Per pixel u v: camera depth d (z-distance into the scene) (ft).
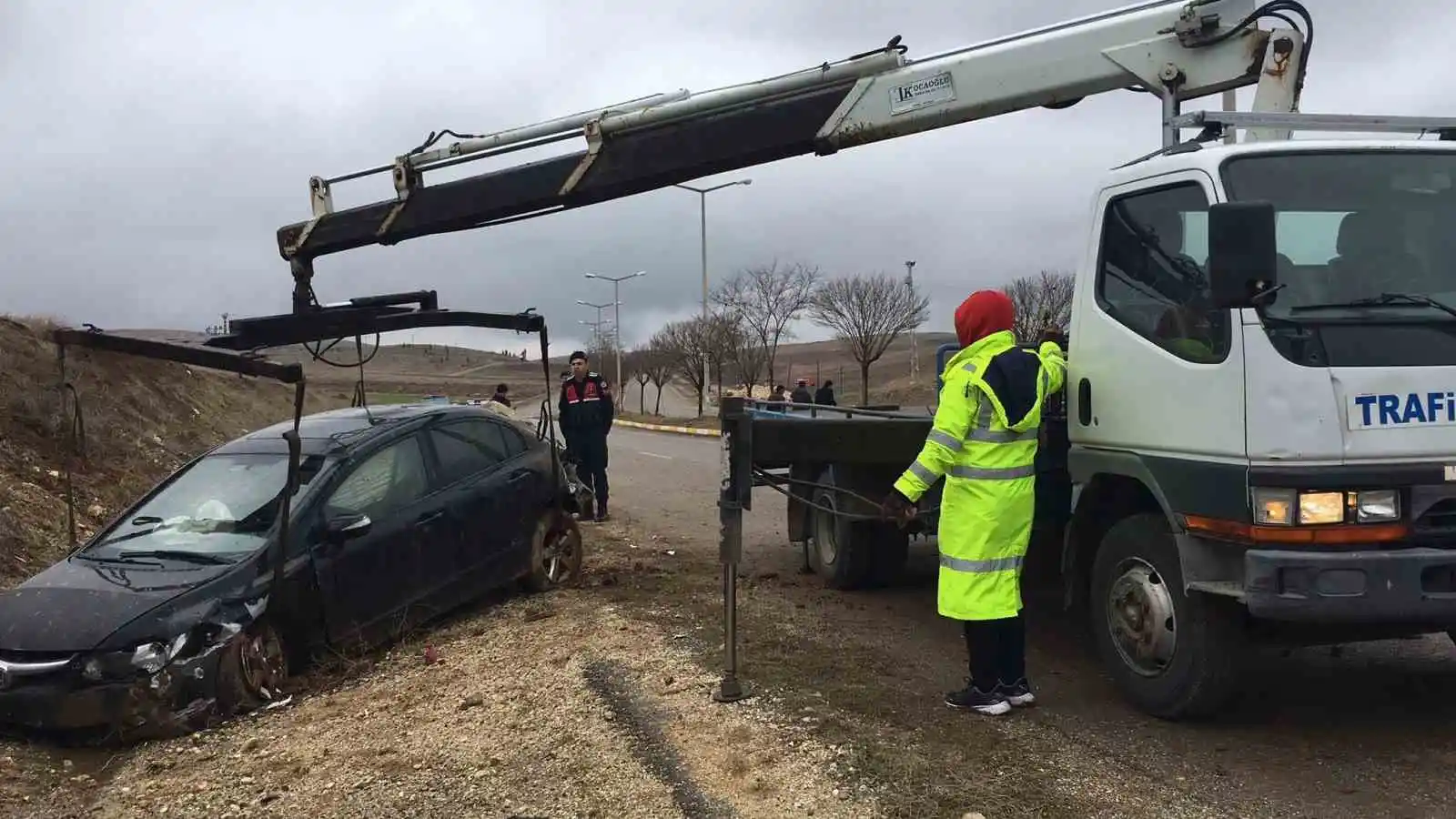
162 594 18.38
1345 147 15.19
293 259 27.20
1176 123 16.99
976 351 15.84
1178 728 15.79
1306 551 13.47
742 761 14.39
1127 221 16.69
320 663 20.35
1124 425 16.30
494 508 24.79
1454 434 13.67
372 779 15.01
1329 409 13.50
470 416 25.75
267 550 19.66
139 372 58.49
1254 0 18.60
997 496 15.78
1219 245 13.42
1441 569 13.30
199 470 22.66
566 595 25.63
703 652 19.74
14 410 39.78
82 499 36.32
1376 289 14.32
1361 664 19.20
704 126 23.43
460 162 25.72
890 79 21.99
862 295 122.93
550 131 24.84
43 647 17.38
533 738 15.90
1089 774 13.96
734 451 16.99
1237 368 14.01
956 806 12.91
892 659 19.60
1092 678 18.51
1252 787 13.58
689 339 166.81
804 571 28.94
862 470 25.16
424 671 20.02
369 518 21.63
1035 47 20.65
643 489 55.01
